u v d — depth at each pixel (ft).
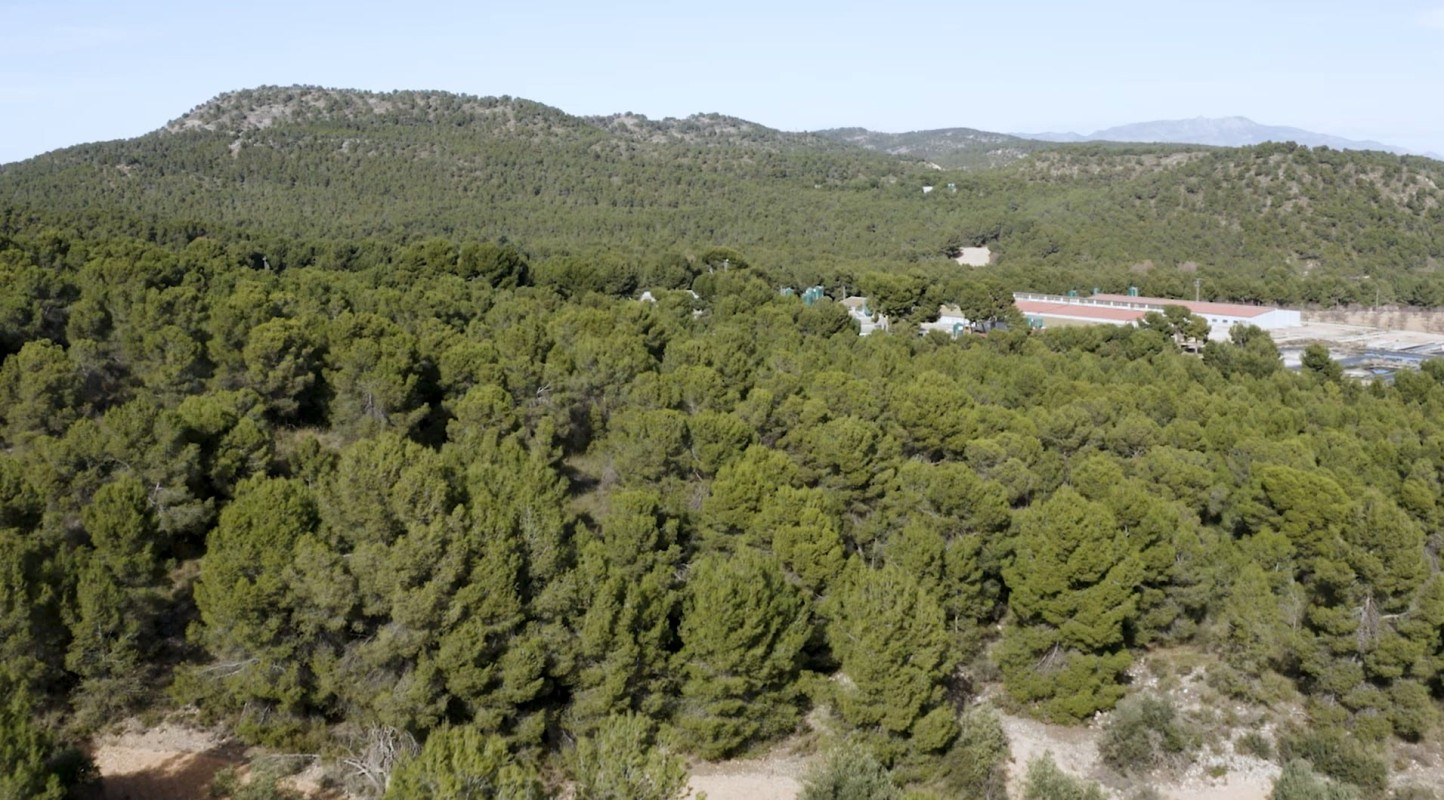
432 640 96.12
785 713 110.32
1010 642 125.70
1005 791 107.14
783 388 183.73
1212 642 141.79
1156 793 110.63
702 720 105.19
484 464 123.44
